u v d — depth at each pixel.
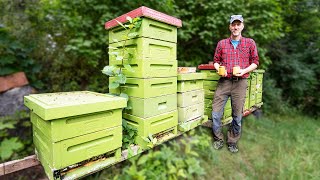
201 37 4.91
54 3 4.81
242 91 2.89
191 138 4.64
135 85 2.10
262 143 5.43
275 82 8.23
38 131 1.89
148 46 2.02
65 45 5.13
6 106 4.12
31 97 1.97
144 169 3.52
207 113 3.44
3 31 4.36
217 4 4.67
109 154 1.86
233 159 4.61
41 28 5.09
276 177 4.18
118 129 1.87
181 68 2.68
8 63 4.38
